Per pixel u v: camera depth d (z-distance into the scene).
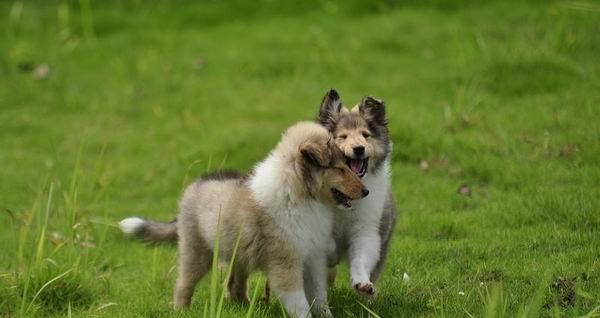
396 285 9.41
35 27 22.73
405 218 11.59
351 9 22.22
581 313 7.79
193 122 16.98
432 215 11.55
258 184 8.44
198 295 9.74
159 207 13.68
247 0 23.25
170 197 14.24
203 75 19.52
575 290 7.92
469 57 17.89
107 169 14.90
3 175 15.38
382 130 9.31
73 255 10.81
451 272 9.68
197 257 9.20
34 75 19.95
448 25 20.31
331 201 8.39
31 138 17.20
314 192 8.27
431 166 13.55
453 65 17.97
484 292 8.69
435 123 14.88
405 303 8.75
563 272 8.97
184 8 23.38
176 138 16.48
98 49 21.38
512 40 18.39
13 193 14.59
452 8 21.75
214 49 20.77
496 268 9.51
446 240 10.84
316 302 8.55
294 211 8.28
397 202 12.32
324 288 8.61
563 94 15.62
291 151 8.37
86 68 20.50
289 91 18.11
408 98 16.66
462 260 9.98
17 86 19.56
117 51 21.16
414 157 13.92
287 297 8.34
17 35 22.44
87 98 19.02
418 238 11.02
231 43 21.02
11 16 22.61
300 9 22.80
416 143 14.02
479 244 10.35
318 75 18.75
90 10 23.59
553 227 10.51
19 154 16.41
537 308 7.18
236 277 9.41
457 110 14.99
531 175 12.35
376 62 19.03
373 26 21.00
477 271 9.46
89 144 16.62
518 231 10.59
